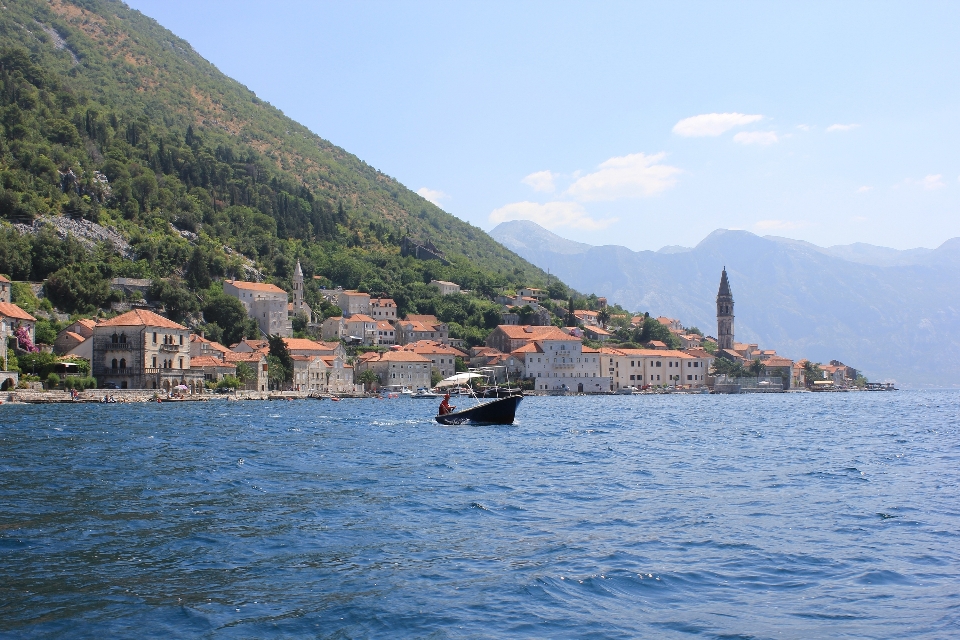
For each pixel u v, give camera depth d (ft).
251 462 200.75
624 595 90.63
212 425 332.80
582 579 95.71
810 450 249.75
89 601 86.22
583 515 133.90
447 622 81.56
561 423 385.09
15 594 88.17
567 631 79.77
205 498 146.00
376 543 112.47
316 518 128.77
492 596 89.25
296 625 80.33
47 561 100.94
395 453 227.81
